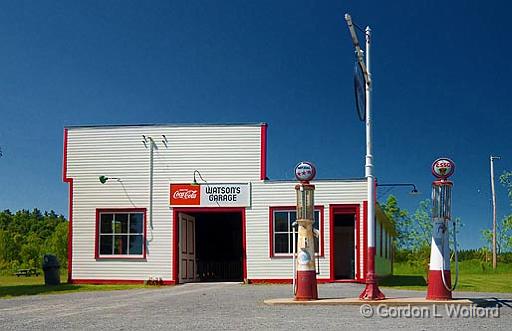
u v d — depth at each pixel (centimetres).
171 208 2603
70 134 2677
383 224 3406
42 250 5253
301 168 1556
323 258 2488
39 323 1235
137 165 2638
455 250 1503
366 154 1570
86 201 2645
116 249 2614
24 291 2198
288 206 2553
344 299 1552
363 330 1091
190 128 2630
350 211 2500
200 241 2939
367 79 1574
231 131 2608
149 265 2584
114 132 2659
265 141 2598
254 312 1367
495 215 5303
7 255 5194
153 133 2639
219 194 2589
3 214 7844
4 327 1184
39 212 8250
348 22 1447
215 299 1702
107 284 2586
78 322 1240
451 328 1115
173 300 1698
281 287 2266
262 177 2578
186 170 2612
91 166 2656
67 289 2300
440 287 1499
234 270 3077
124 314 1365
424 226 5247
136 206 2617
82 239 2633
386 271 3697
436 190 1503
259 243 2550
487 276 3791
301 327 1130
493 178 5338
